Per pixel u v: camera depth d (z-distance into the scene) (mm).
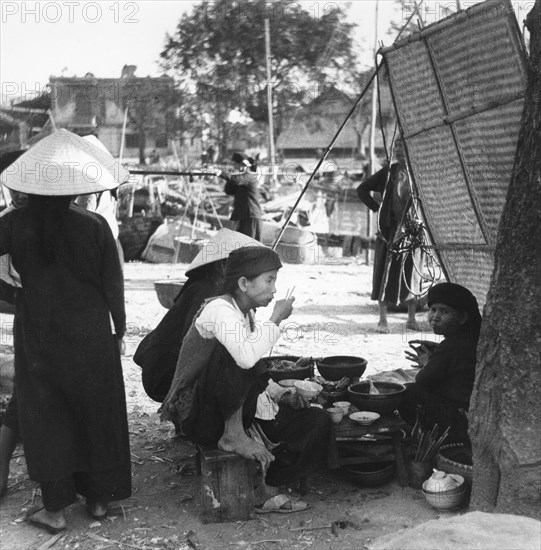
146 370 4523
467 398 4340
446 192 5508
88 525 3902
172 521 3932
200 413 3875
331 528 3799
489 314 3469
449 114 5074
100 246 3836
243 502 3898
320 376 5031
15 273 3891
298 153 33344
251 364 3764
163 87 26172
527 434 3328
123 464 3969
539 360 3314
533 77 3303
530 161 3303
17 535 3795
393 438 4309
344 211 23234
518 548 2617
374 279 8445
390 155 6027
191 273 4594
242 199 13812
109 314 3912
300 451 4086
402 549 2709
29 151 3893
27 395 3779
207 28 31234
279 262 3945
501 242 3439
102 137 27203
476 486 3543
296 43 31672
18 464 4688
